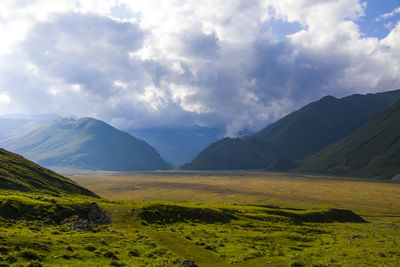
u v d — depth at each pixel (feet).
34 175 381.19
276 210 378.53
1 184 275.18
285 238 198.18
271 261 128.98
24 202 185.37
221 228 229.86
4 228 134.72
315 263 125.29
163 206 272.51
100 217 213.05
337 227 311.88
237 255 139.23
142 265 104.22
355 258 139.23
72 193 385.50
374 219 464.65
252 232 216.13
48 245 111.96
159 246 140.05
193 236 180.45
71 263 96.58
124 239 146.82
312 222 359.05
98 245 127.24
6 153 429.79
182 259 118.01
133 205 275.39
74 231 155.53
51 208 189.57
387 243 191.01
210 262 125.49
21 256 93.86
